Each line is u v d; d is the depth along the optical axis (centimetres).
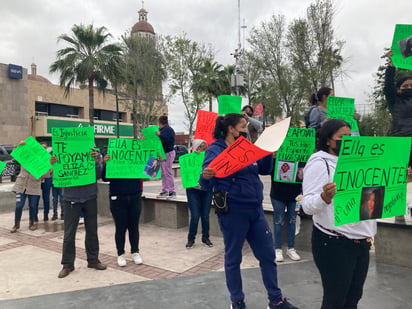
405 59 411
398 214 218
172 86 2155
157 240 580
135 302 343
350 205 203
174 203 659
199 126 540
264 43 2266
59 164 415
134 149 448
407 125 416
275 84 2295
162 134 671
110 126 3953
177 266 452
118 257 458
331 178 217
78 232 638
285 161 444
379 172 209
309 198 213
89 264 445
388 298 338
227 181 291
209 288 372
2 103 3081
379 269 411
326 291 224
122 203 447
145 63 2148
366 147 201
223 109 522
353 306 231
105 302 344
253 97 2636
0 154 1830
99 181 812
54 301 349
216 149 302
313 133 442
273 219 508
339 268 215
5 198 842
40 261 480
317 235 224
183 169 510
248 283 383
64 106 3806
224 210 288
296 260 463
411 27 407
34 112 3431
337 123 223
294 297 347
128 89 2222
